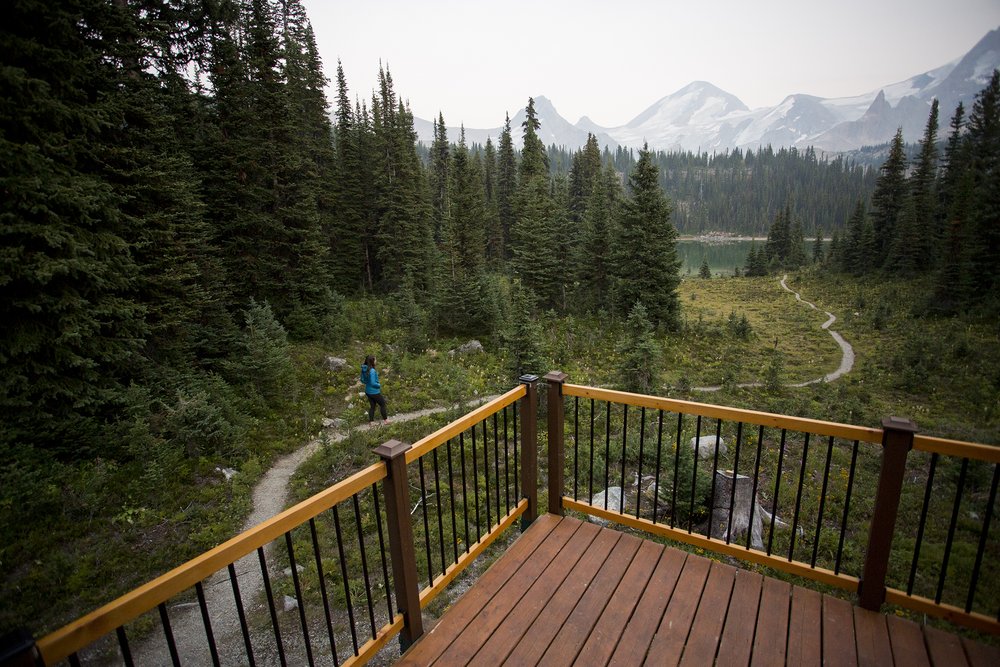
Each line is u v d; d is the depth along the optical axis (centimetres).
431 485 1034
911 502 970
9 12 1003
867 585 311
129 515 873
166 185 1369
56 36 1073
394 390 1823
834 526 872
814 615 312
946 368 2530
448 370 2077
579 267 3603
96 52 1230
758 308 4672
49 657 154
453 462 1148
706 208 19200
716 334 3250
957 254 3647
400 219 3669
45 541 776
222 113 2108
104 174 1248
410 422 1474
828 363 2836
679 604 325
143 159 1306
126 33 1296
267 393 1587
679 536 372
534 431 417
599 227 3556
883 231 5250
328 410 1617
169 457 1049
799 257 7631
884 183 5256
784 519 884
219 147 2062
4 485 837
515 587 343
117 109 1203
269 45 2156
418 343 2434
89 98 1210
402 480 286
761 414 325
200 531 871
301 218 2314
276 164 2225
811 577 329
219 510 949
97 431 1062
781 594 330
